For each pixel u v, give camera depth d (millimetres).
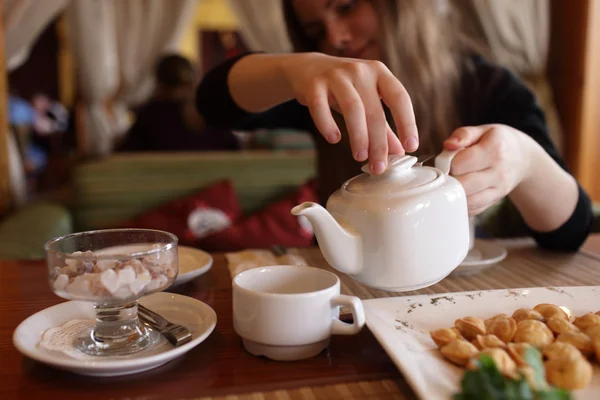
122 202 1690
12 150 1803
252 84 788
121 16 2754
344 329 445
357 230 439
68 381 411
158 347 449
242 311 442
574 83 2162
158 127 2018
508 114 928
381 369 430
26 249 1133
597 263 697
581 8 2109
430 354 420
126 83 2814
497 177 585
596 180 2182
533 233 764
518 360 373
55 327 481
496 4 2180
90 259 428
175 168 1733
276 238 1568
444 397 358
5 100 1588
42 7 2008
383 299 516
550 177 688
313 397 394
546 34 2250
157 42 2809
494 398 310
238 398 392
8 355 455
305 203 431
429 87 873
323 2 900
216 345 470
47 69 3701
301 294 427
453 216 446
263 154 1842
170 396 392
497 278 638
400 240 427
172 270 457
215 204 1670
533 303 516
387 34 889
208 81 942
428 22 910
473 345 411
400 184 443
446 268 451
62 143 3557
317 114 501
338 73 513
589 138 2148
